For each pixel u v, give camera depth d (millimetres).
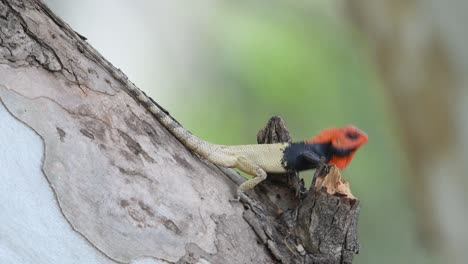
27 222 5699
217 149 7895
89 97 6449
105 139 6348
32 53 6152
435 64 15094
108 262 6000
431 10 14766
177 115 23375
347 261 7344
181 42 24125
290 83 21734
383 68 15898
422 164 15922
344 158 8664
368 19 15617
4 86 5855
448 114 15219
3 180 5652
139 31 24750
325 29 22125
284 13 22625
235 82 22688
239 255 6887
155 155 6754
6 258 5609
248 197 7613
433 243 16375
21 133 5820
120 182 6254
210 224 6832
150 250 6234
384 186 20734
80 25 24703
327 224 7262
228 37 23094
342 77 21562
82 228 5906
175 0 23922
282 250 7234
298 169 8375
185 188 6844
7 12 6102
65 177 5926
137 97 7141
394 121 16359
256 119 22047
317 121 21438
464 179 15484
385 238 20469
